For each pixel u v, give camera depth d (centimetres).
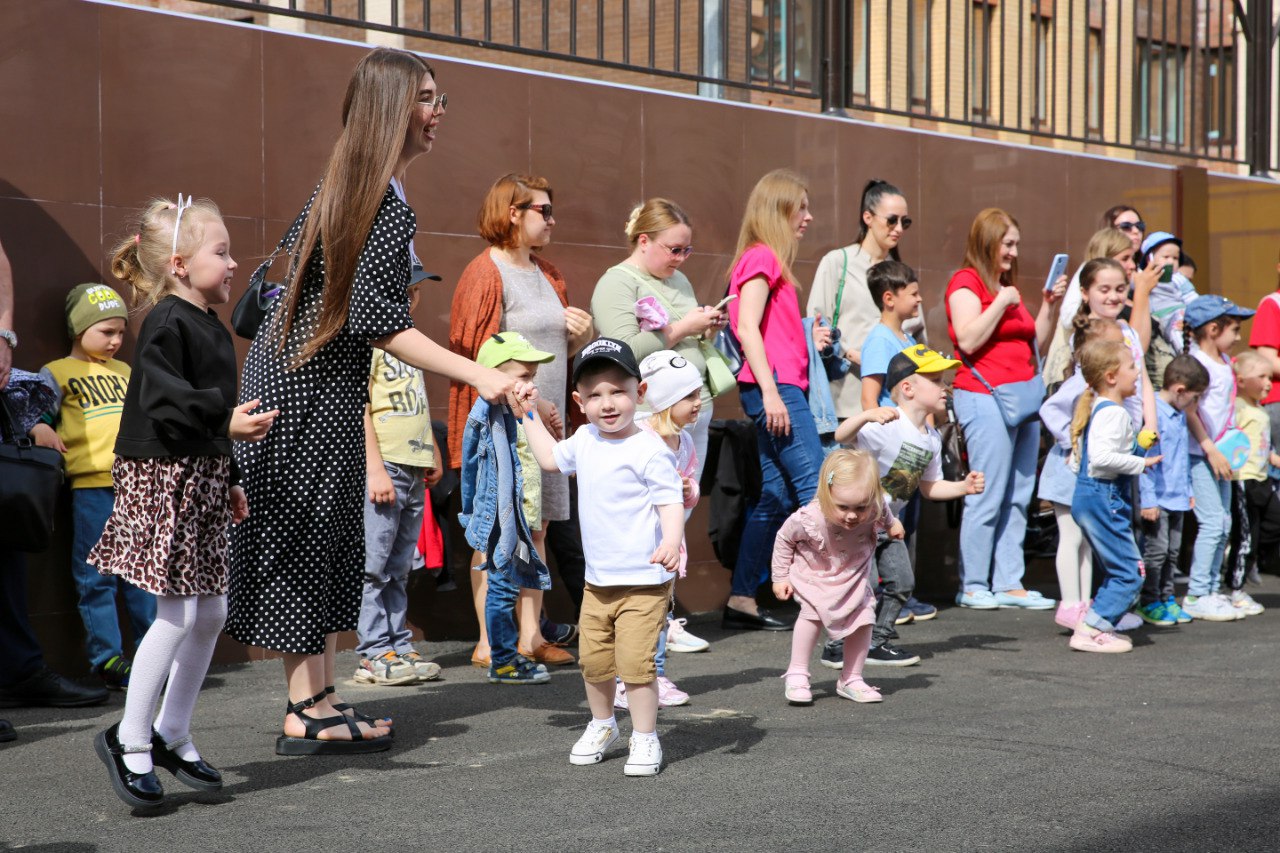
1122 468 598
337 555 418
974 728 457
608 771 401
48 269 524
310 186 589
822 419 641
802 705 497
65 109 527
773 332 627
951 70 917
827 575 498
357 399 414
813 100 806
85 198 532
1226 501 732
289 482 404
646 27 761
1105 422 604
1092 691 522
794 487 632
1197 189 946
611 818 352
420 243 618
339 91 596
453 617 635
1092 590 727
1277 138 1066
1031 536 817
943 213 812
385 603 548
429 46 758
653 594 404
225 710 482
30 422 471
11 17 515
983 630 670
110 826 345
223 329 383
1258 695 514
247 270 571
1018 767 403
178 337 366
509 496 501
